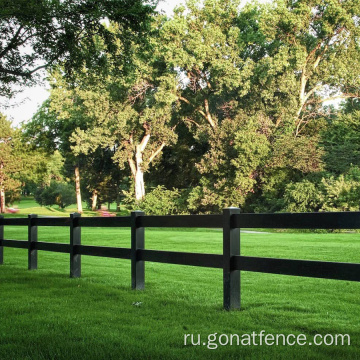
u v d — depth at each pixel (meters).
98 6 16.16
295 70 49.62
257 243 19.27
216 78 47.34
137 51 19.38
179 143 59.94
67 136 66.44
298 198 38.88
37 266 11.75
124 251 8.35
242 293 8.13
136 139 54.19
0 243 12.57
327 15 45.59
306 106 54.69
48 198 95.31
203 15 49.94
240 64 48.62
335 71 49.19
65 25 15.98
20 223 11.70
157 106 48.41
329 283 9.32
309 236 24.42
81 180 80.06
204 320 5.80
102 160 71.19
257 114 48.06
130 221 8.20
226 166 45.16
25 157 81.00
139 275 8.09
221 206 45.19
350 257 13.49
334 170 42.69
